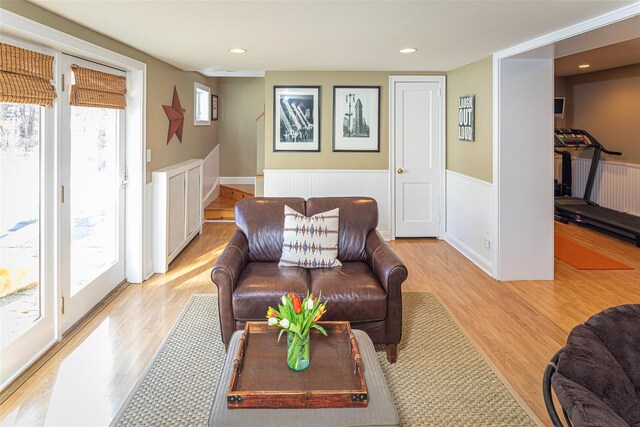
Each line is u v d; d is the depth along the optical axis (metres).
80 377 2.47
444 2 2.56
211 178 7.46
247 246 3.29
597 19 2.87
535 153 4.10
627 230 5.46
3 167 2.36
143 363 2.64
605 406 1.03
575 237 5.92
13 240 2.45
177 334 3.04
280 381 1.72
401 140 5.73
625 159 6.52
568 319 3.32
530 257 4.20
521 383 2.46
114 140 3.79
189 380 2.47
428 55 4.28
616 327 1.37
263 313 2.63
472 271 4.51
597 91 6.98
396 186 5.80
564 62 6.04
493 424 2.10
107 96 3.49
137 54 3.93
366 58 4.52
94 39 3.17
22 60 2.41
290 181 5.72
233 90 7.98
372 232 3.39
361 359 1.91
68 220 3.01
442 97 5.66
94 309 3.45
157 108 4.49
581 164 7.48
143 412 2.17
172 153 5.10
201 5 2.60
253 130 8.07
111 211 3.80
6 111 2.37
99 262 3.60
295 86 5.58
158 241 4.37
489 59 4.31
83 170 3.26
